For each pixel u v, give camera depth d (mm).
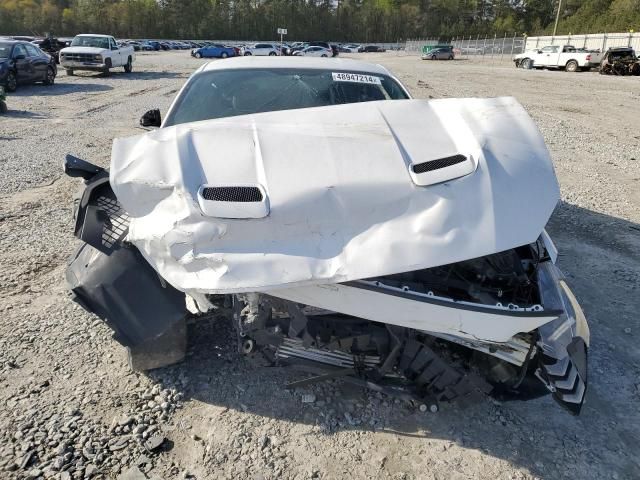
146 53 50594
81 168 2506
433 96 15820
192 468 2215
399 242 2084
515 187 2289
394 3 106438
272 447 2338
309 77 3707
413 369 2352
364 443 2383
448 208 2166
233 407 2551
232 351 2922
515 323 2125
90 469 2174
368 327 2350
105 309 2338
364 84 3707
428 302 2107
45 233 4711
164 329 2355
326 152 2330
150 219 2164
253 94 3516
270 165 2258
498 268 2320
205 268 2051
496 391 2453
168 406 2535
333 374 2426
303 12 95938
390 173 2262
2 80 15242
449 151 2430
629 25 58250
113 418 2457
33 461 2203
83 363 2834
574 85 21188
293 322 2271
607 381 2930
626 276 4250
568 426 2568
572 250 4770
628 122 12438
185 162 2246
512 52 53438
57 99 14328
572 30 70875
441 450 2369
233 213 2076
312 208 2133
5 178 6438
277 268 2037
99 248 2369
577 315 2383
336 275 2033
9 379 2689
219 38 91438
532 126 2664
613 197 6438
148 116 3707
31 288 3666
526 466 2312
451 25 102188
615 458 2391
